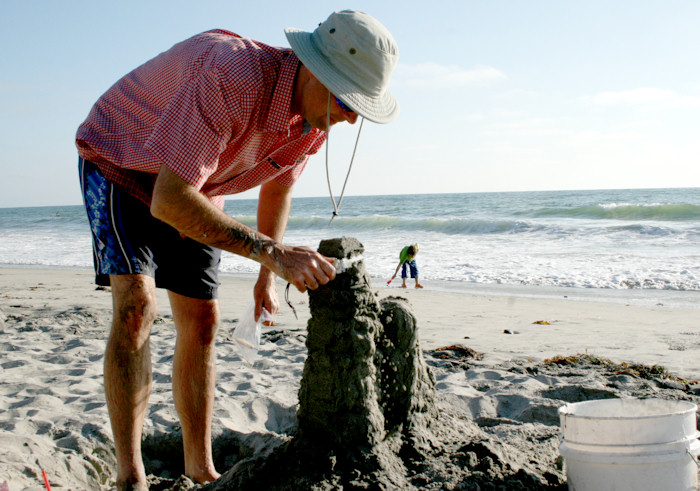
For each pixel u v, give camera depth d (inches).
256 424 155.9
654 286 431.8
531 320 325.4
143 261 102.0
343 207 2203.5
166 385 189.9
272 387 184.7
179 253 110.4
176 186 84.1
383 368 99.7
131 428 100.8
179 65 94.7
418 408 104.5
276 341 260.7
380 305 106.1
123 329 100.4
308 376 96.0
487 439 107.4
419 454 95.5
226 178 105.3
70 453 126.6
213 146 86.0
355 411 92.7
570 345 256.5
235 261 697.6
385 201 2775.6
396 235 909.2
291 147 105.7
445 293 442.3
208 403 115.8
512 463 95.5
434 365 216.2
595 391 167.8
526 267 545.0
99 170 101.7
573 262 552.4
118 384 99.6
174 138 85.1
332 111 94.9
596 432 80.8
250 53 89.4
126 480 99.6
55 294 428.8
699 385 179.5
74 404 166.6
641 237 690.2
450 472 89.0
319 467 90.3
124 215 100.4
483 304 386.9
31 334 271.6
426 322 326.3
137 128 99.0
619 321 314.3
